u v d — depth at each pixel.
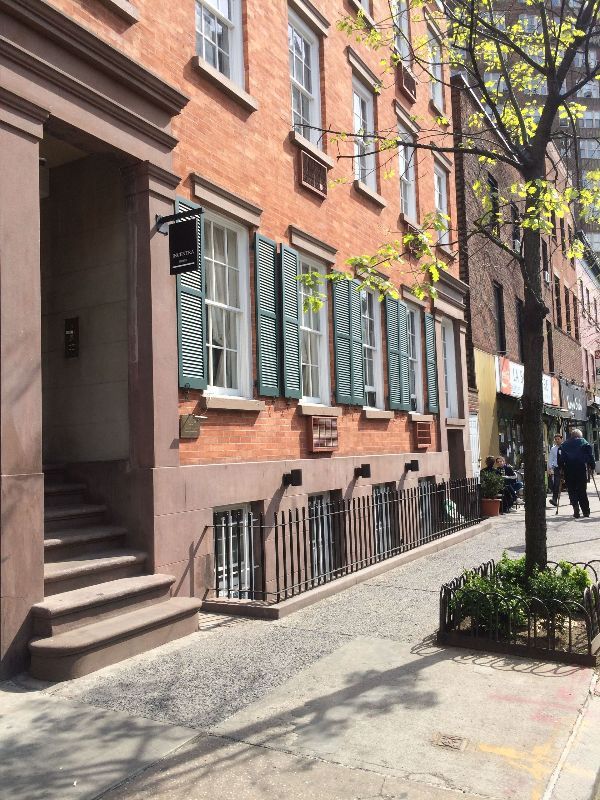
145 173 7.05
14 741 4.09
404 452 13.37
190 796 3.48
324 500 10.34
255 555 8.55
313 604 7.45
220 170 8.42
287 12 10.29
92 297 7.36
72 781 3.63
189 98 7.50
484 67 8.85
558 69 7.32
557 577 6.16
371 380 12.70
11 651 5.14
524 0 8.25
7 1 5.51
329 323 11.02
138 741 4.07
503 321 21.30
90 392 7.29
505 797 3.43
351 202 11.86
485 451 19.03
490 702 4.60
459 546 11.55
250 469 8.36
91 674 5.20
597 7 6.95
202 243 7.87
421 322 14.96
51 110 5.95
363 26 8.36
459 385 17.14
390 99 13.83
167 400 7.02
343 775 3.66
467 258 18.05
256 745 4.00
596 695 4.74
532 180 6.67
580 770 3.70
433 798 3.43
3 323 5.35
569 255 7.33
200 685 4.96
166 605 6.27
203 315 7.78
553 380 29.36
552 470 17.45
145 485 6.78
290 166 10.02
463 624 6.11
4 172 5.47
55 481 7.17
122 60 6.61
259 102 9.31
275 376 9.13
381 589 8.16
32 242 5.65
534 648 5.50
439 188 16.83
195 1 8.35
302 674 5.17
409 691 4.80
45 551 6.10
